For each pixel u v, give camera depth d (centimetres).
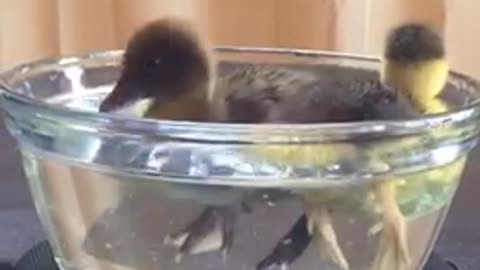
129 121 37
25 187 64
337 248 39
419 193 40
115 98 43
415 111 42
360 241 39
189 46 44
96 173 39
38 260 50
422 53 45
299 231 39
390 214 40
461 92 46
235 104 41
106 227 40
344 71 49
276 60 53
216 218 38
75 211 41
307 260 39
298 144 36
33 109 39
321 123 38
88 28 90
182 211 39
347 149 37
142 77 43
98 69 50
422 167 39
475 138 41
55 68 49
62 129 39
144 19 87
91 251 41
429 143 39
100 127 38
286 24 88
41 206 43
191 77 42
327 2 85
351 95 42
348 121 39
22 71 47
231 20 88
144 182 38
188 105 42
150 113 42
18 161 70
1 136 74
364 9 84
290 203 38
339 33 85
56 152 40
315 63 52
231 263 39
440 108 44
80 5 90
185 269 39
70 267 42
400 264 41
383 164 38
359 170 38
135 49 44
